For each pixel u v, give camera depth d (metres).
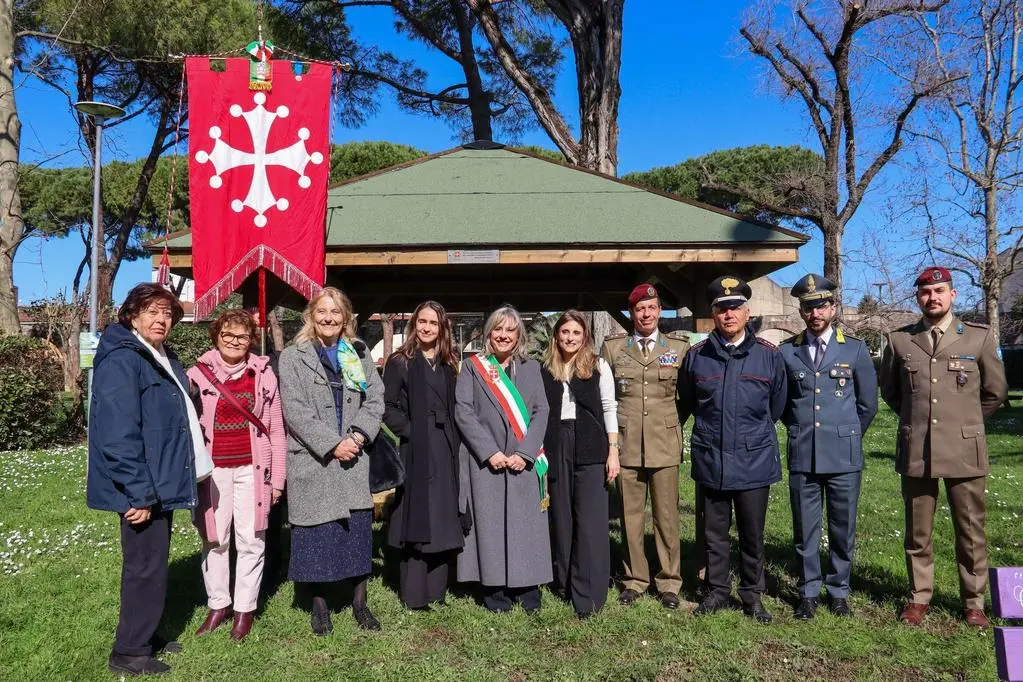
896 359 4.17
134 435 3.21
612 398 4.29
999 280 18.73
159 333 3.44
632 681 3.36
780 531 6.10
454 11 18.05
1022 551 5.42
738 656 3.61
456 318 20.00
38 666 3.45
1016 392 20.69
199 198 5.14
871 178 18.09
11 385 11.23
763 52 17.95
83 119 17.83
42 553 5.48
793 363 4.21
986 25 17.92
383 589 4.58
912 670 3.45
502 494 4.15
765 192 19.64
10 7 14.12
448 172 6.40
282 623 4.02
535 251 5.26
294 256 5.13
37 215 26.64
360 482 3.88
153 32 16.67
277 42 18.12
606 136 11.12
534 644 3.78
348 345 4.01
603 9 11.14
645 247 5.27
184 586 4.67
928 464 3.97
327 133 5.29
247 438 3.84
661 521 4.34
